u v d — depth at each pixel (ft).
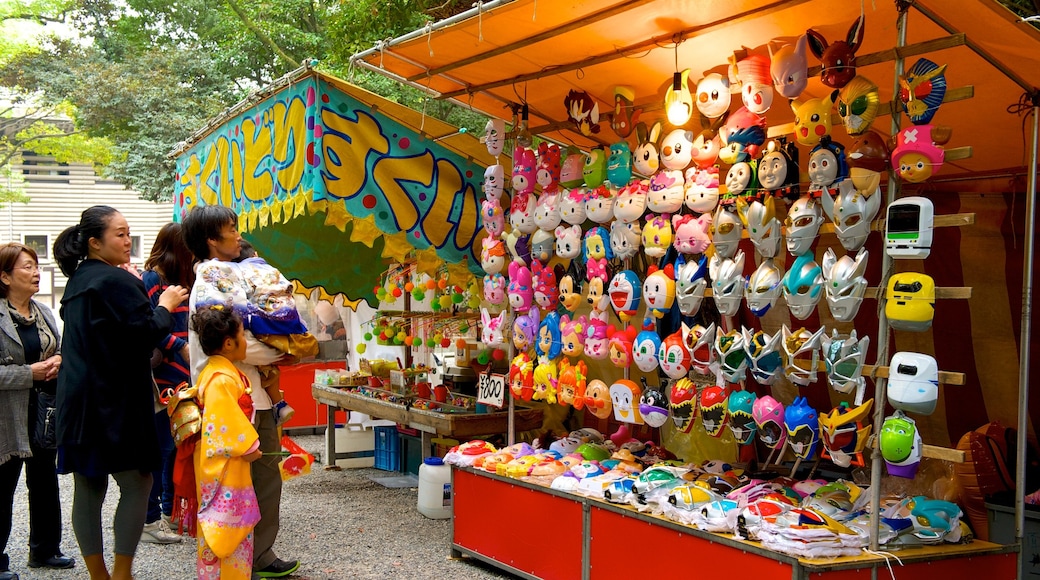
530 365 16.90
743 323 17.35
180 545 18.02
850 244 11.20
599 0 12.67
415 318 23.79
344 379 26.12
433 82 17.51
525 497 14.97
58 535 16.16
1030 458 13.85
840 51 11.30
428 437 21.22
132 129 54.24
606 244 15.16
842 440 11.30
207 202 23.82
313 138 17.26
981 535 12.51
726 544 11.39
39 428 15.33
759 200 12.45
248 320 13.73
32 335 15.11
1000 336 15.78
